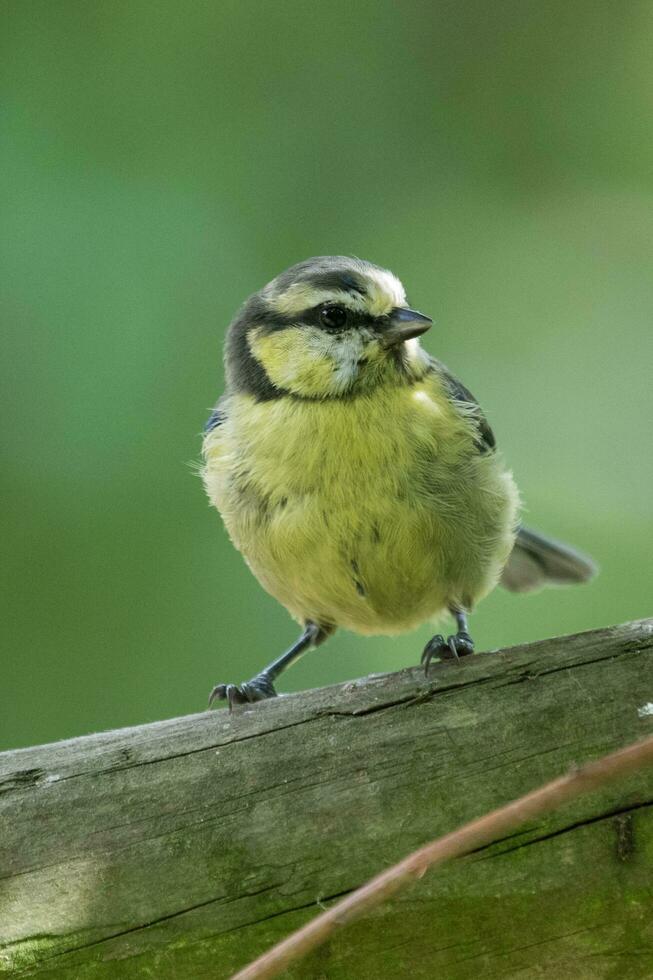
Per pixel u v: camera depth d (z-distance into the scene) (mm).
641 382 12977
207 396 10867
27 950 4996
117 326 10859
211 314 11125
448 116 12648
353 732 5312
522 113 12797
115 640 10547
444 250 12586
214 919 5031
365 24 12438
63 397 10695
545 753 5266
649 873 4930
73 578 10570
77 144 11242
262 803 5188
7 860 5090
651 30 12766
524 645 5559
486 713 5324
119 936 5012
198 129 11688
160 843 5125
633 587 11898
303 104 12133
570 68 12828
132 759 5277
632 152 12867
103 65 11539
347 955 4898
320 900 5066
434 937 4910
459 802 5199
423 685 5398
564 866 4930
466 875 4918
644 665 5398
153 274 11062
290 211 11805
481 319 12742
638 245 12984
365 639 11180
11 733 10375
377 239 12242
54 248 10914
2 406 10664
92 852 5102
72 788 5211
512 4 12805
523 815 3311
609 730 5289
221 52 11930
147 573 10641
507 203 12742
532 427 12766
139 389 10781
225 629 10656
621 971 4945
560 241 12891
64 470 10617
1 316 10750
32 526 10562
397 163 12422
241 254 11422
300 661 11000
